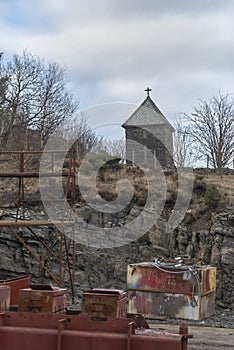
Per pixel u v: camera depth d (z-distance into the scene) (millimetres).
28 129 30562
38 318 5566
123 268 15297
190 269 11492
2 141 29562
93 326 5441
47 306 5879
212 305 12289
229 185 17531
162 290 11586
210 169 19828
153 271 11734
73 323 5477
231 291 14023
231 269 14367
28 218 16516
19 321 5598
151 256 15594
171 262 12609
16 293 7246
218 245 14828
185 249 15609
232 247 14625
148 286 11695
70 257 15445
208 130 32031
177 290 11500
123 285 15016
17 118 31922
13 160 23547
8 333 5527
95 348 5332
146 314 11633
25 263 15336
